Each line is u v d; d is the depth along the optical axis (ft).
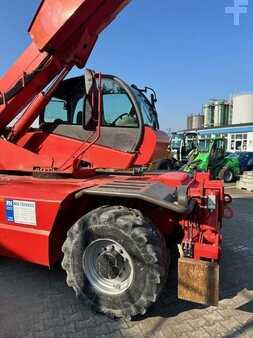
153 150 13.12
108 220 9.20
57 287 11.19
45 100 13.28
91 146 13.19
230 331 8.86
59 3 11.49
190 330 8.89
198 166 43.19
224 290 11.23
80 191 10.02
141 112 13.12
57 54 12.34
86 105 12.59
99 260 9.68
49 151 13.57
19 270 12.50
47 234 10.36
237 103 119.14
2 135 13.82
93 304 9.54
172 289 11.14
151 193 9.40
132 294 9.05
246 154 53.47
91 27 12.01
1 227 11.10
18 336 8.58
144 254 8.79
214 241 9.43
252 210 24.09
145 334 8.70
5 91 13.08
